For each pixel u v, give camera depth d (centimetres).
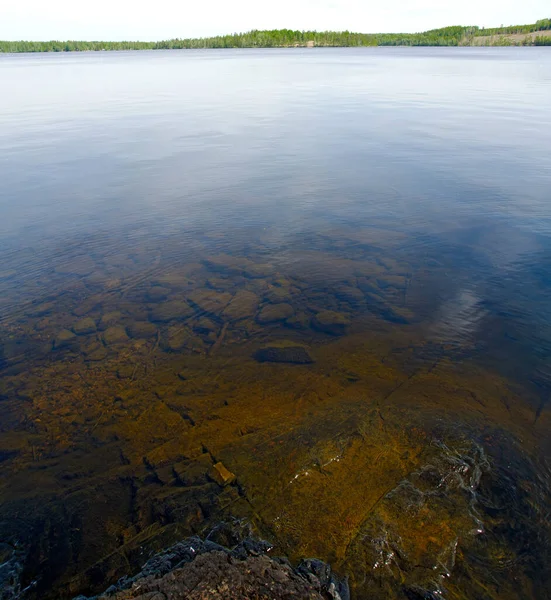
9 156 2234
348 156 2139
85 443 610
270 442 583
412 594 403
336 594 396
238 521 477
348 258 1144
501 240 1185
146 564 433
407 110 3491
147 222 1411
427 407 635
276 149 2312
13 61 11844
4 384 736
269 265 1126
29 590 427
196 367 764
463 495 494
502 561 430
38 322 912
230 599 380
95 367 774
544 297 917
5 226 1386
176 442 600
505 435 576
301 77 6397
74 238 1303
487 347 778
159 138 2616
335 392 682
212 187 1723
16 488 543
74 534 480
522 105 3597
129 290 1034
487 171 1805
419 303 929
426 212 1407
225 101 4169
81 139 2611
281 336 843
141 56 14962
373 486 509
